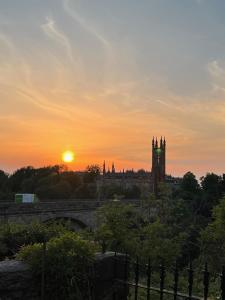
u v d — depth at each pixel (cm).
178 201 2442
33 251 707
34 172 14662
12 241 971
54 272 700
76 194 13412
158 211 2403
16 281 673
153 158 17900
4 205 4600
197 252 2377
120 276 804
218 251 2094
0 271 664
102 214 1992
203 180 8569
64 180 13512
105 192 14000
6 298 664
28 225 1054
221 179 8512
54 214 5459
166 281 1121
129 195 14700
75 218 5966
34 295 690
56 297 698
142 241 2111
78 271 720
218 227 2155
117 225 1938
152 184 17300
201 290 1144
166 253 2030
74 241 734
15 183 14450
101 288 764
